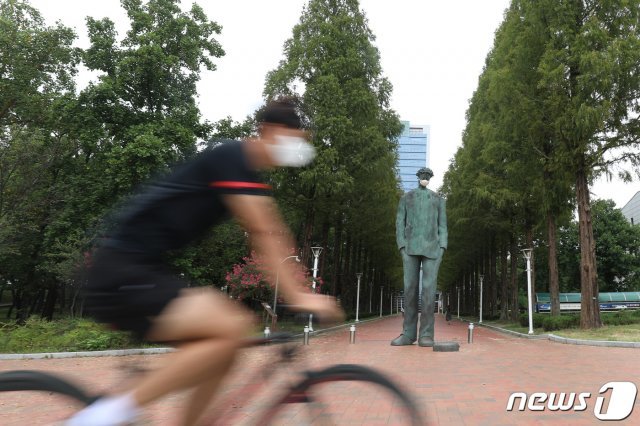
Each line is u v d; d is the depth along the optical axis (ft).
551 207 73.00
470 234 111.96
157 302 5.98
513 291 99.35
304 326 7.81
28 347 39.81
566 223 85.46
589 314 59.47
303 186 74.59
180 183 6.35
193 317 5.97
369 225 104.22
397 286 247.50
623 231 144.25
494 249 119.96
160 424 7.21
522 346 48.34
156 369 6.21
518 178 76.13
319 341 55.72
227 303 6.60
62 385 6.46
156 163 59.57
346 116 73.10
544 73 58.23
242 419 7.14
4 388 6.41
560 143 61.62
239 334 6.33
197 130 69.05
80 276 6.43
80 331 41.63
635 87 55.77
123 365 6.63
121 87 65.31
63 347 39.55
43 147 72.18
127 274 6.00
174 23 68.80
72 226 69.05
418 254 52.75
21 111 74.79
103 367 31.09
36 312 114.01
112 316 5.99
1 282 90.53
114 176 61.82
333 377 7.21
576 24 59.82
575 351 41.42
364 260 148.15
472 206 92.79
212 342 6.05
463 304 197.67
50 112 71.05
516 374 27.27
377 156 77.87
